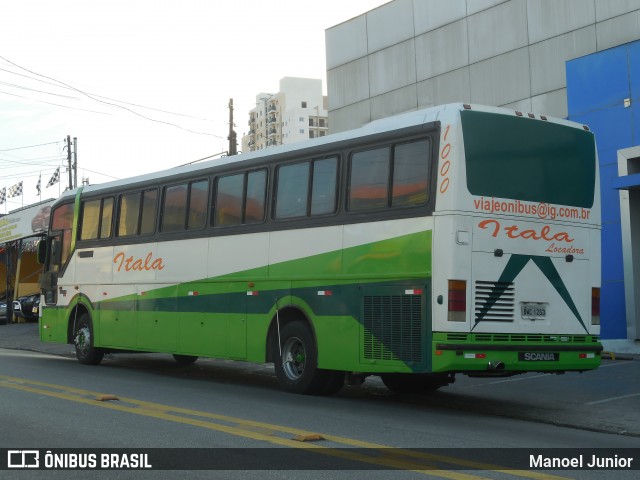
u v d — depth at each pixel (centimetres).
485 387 1344
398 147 1084
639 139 1831
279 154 1280
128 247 1606
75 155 4994
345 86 2697
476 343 998
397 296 1054
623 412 1072
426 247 1021
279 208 1266
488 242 1020
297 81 15888
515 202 1049
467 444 821
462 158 1012
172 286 1475
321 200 1192
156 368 1728
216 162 1420
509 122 1063
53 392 1200
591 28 2008
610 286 1870
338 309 1141
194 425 911
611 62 1902
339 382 1216
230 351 1333
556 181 1096
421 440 840
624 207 1808
